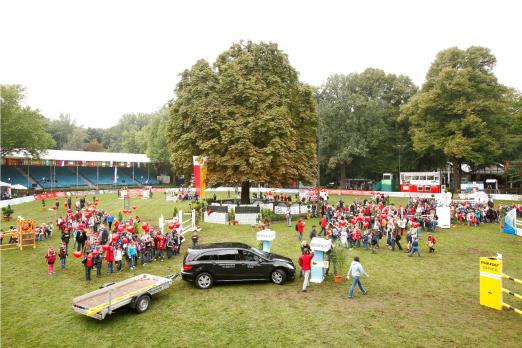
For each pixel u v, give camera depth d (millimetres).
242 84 33656
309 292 14312
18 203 46562
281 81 35781
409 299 13516
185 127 34125
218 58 38188
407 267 17953
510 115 54406
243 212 31297
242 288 14828
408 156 69750
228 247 15500
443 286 15039
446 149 51906
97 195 61812
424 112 56500
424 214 31516
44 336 10711
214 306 12875
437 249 22031
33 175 72500
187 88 34938
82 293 14344
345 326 11180
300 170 35625
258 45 35594
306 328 11062
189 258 14930
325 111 66062
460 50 54344
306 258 14484
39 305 13102
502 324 11273
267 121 32312
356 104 64562
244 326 11250
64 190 68250
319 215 35688
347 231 22750
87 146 114250
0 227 29109
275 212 34656
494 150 51812
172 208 42000
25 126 56938
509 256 20281
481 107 50625
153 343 10234
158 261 19156
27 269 17766
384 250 21812
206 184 33156
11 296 14031
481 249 22000
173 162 36719
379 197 44844
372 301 13305
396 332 10742
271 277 15344
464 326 11133
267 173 33844
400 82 70375
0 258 19969
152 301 13406
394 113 68625
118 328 11188
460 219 32438
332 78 69688
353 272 13688
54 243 23828
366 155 65375
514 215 27125
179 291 14492
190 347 10000
